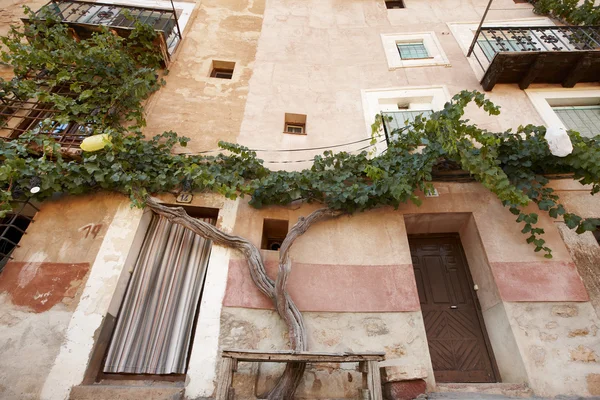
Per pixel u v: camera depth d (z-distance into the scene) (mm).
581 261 4219
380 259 4312
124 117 5555
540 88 6355
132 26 6910
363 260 4297
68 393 3184
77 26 6207
